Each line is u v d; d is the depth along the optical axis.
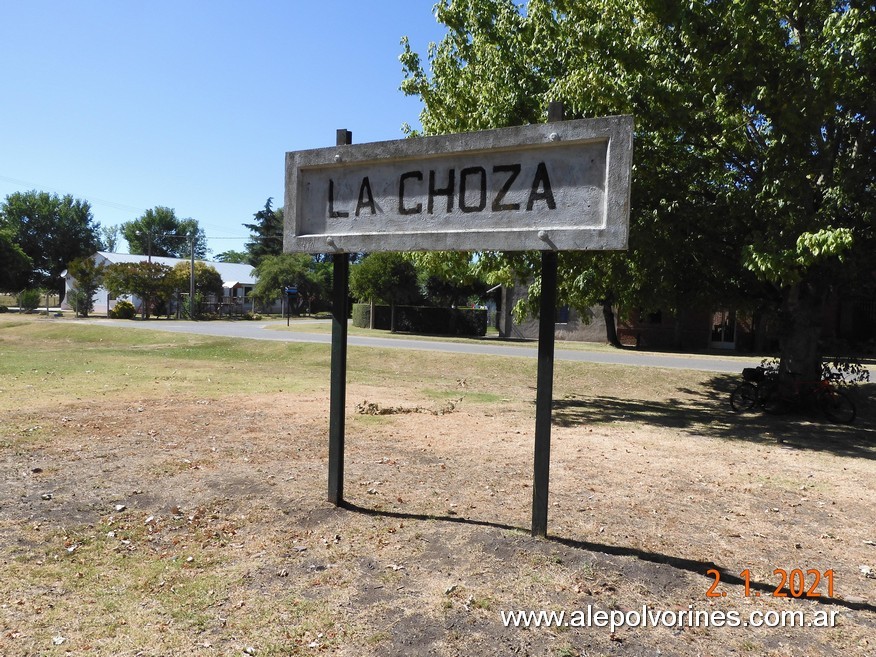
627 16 11.16
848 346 14.60
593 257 11.26
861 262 10.57
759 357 22.14
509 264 12.56
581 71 9.95
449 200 4.45
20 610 3.38
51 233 79.00
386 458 7.02
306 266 62.84
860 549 4.63
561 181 4.04
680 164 10.75
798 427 10.62
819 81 9.22
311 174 5.08
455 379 17.19
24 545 4.28
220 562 4.09
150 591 3.67
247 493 5.49
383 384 15.38
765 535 4.88
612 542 4.54
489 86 11.78
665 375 16.55
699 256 11.41
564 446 8.09
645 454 7.78
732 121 10.03
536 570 3.97
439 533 4.59
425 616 3.40
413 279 35.81
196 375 15.33
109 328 30.77
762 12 9.40
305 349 22.52
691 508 5.51
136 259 65.75
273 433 8.14
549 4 12.12
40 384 12.46
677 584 3.88
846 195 9.70
